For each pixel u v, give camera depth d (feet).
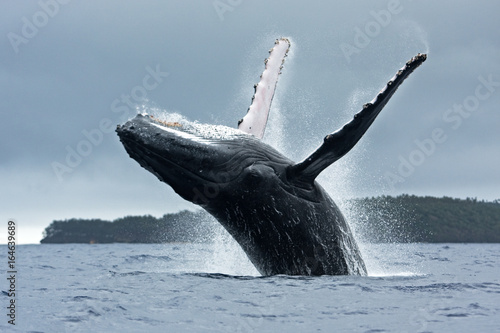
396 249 432.25
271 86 184.65
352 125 149.07
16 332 111.96
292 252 162.91
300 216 160.76
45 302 138.62
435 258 328.49
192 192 158.20
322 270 165.37
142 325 114.83
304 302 131.64
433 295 141.49
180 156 154.51
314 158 155.12
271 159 162.20
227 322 116.37
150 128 155.94
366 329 111.14
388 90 146.61
